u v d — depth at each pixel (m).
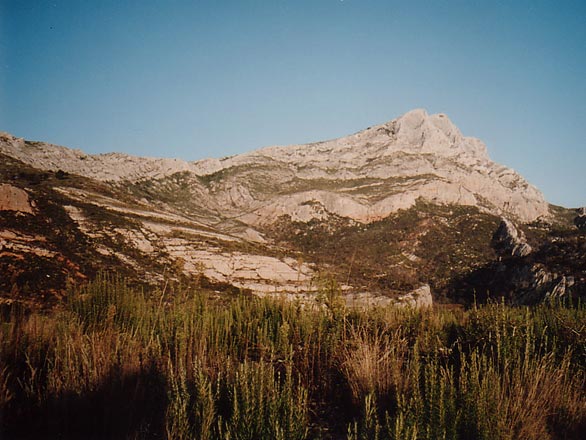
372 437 4.57
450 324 8.70
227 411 5.26
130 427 5.16
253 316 9.23
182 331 7.36
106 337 6.97
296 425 4.75
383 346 7.52
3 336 6.29
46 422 5.23
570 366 6.48
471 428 4.66
